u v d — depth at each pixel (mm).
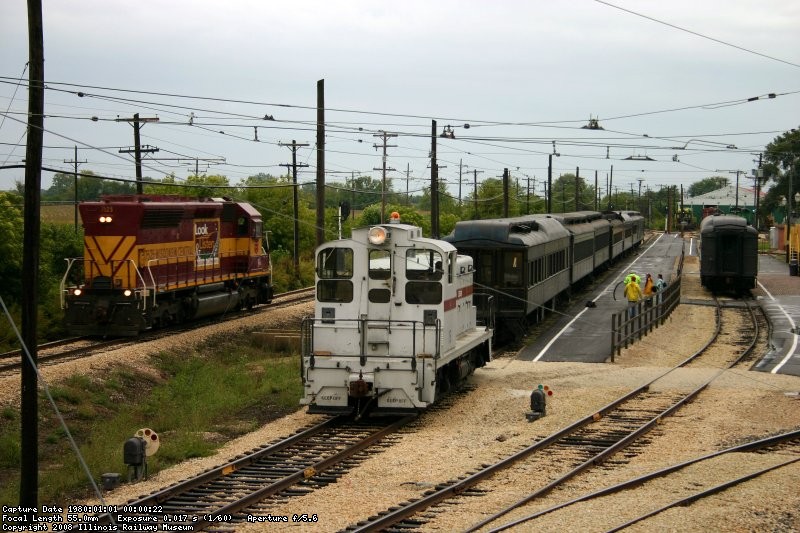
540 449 18781
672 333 38812
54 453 20734
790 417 22312
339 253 22656
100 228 33875
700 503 14586
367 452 18938
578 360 31422
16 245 36844
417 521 13727
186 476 17047
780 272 75438
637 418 21953
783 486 15609
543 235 39312
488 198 99750
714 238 54375
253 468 17422
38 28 16500
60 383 24859
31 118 16547
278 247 71375
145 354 30344
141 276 34000
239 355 34250
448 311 23156
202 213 39219
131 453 17062
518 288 34312
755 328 40219
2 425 21547
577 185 99312
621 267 75312
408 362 21359
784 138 129125
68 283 40344
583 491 15453
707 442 19484
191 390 27250
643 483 15930
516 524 13211
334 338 22312
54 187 137000
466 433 20547
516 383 26875
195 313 38594
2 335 33125
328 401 21625
